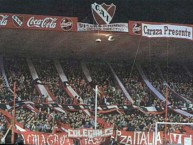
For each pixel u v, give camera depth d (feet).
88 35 148.46
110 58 179.73
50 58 179.22
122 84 172.45
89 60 181.47
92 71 176.96
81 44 161.58
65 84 167.22
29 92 158.51
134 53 173.17
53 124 131.13
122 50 169.07
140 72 181.57
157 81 177.99
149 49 167.02
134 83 174.60
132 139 119.55
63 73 173.37
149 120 150.51
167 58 179.93
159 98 167.12
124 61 183.62
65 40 156.35
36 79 166.91
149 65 185.78
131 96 165.99
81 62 180.75
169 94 170.60
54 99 158.20
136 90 170.30
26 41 158.51
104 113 152.46
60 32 144.77
